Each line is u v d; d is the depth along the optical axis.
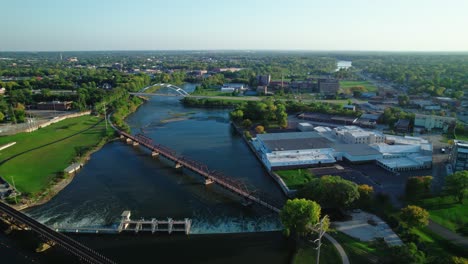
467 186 129.00
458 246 102.06
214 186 159.38
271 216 130.62
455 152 164.88
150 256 104.62
